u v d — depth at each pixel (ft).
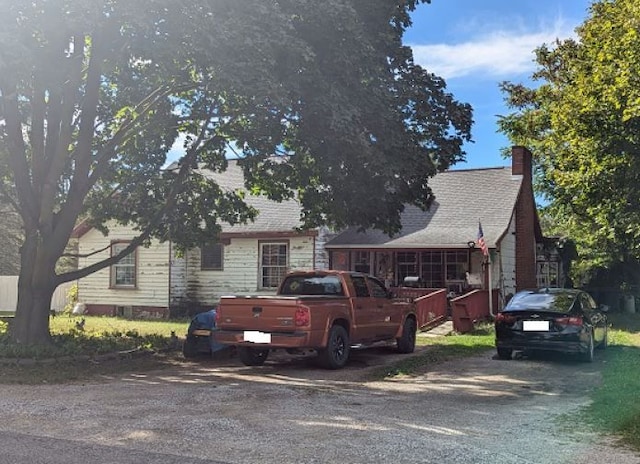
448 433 22.35
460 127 42.09
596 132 51.67
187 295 82.58
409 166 38.24
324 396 29.40
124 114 48.44
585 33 62.39
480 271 72.18
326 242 75.41
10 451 19.69
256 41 29.60
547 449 20.33
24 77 32.35
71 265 129.90
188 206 53.26
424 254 75.97
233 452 19.71
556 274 101.04
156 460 18.80
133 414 25.02
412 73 40.73
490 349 48.32
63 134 41.04
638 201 52.29
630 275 93.50
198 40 29.25
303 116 36.27
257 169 50.24
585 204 58.39
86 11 28.45
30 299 42.16
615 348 48.57
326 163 39.99
